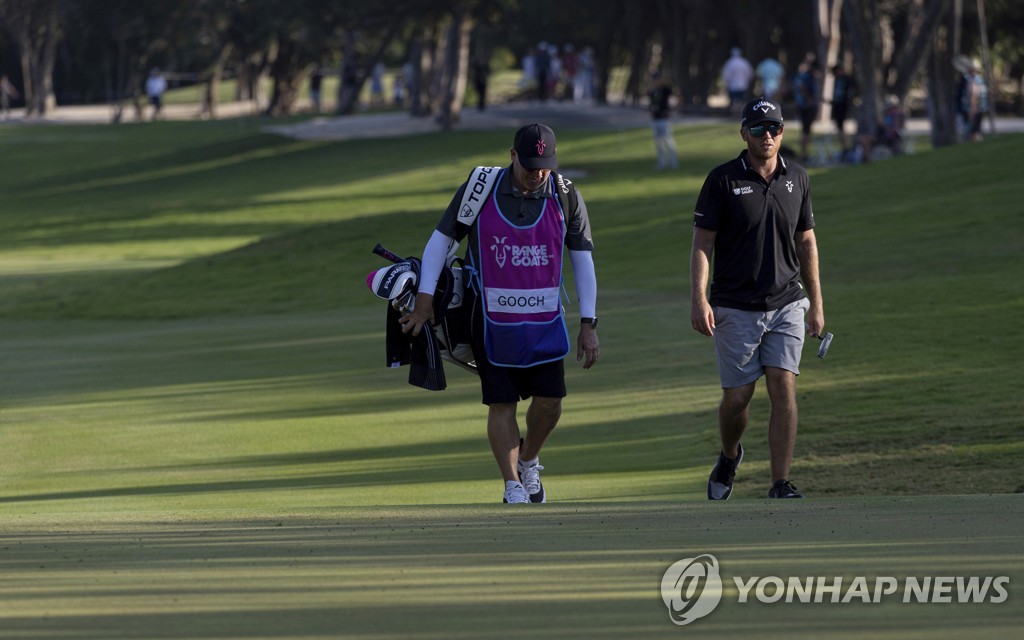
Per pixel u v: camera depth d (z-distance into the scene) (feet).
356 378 181.57
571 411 150.92
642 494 106.52
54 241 479.82
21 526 73.20
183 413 158.92
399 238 352.49
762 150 92.84
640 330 210.18
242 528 68.44
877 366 162.09
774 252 94.32
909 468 114.93
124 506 104.42
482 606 46.73
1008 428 126.62
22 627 43.78
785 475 94.84
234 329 251.80
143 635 42.60
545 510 74.64
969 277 222.89
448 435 140.26
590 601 47.47
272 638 42.06
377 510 76.74
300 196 576.20
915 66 538.06
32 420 156.66
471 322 88.48
